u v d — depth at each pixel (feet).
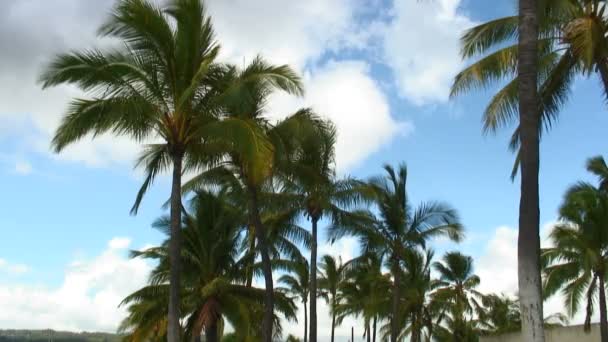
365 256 123.03
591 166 107.45
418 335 163.94
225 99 62.59
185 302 103.40
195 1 62.80
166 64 63.52
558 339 125.59
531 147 42.27
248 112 71.41
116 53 61.72
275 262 125.49
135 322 105.50
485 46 60.23
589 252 101.45
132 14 60.23
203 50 64.03
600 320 105.09
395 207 118.83
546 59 61.41
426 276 163.84
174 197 63.31
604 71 61.67
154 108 62.54
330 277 179.63
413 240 118.21
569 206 107.65
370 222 109.60
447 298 181.06
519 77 43.88
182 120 64.08
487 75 59.06
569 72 62.85
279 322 107.96
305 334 184.55
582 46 57.62
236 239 108.37
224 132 61.77
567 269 114.42
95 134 61.87
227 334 153.07
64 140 60.18
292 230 103.65
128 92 62.80
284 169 90.99
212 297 100.78
